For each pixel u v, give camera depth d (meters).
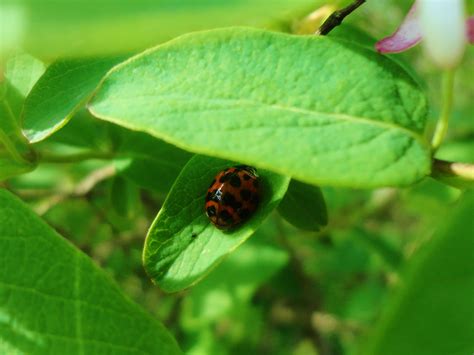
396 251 0.15
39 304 0.06
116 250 0.12
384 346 0.05
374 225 0.17
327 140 0.05
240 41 0.06
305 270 0.15
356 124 0.05
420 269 0.05
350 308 0.18
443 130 0.05
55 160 0.09
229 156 0.05
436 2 0.05
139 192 0.11
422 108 0.05
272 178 0.07
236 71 0.06
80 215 0.13
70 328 0.06
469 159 0.15
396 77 0.06
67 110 0.06
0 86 0.07
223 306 0.13
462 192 0.05
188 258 0.07
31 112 0.06
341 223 0.14
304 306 0.15
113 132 0.09
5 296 0.06
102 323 0.06
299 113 0.05
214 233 0.07
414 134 0.05
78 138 0.09
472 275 0.05
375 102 0.05
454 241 0.05
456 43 0.05
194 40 0.06
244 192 0.06
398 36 0.06
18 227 0.06
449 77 0.05
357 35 0.09
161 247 0.07
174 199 0.07
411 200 0.14
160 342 0.06
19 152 0.08
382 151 0.05
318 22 0.07
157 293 0.13
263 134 0.05
